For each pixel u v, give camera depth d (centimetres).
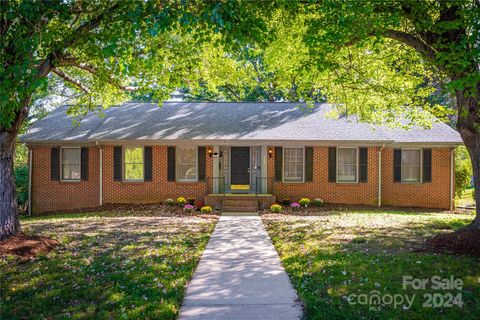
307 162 1623
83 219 1252
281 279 599
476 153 795
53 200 1644
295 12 784
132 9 677
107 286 554
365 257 694
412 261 659
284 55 1032
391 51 1105
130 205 1588
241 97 2933
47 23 796
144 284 563
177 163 1628
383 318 438
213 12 540
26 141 1566
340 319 437
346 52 1006
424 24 717
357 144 1592
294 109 1869
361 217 1274
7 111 634
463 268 617
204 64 1199
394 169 1639
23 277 598
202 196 1620
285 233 969
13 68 609
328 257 699
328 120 1727
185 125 1672
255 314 461
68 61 927
